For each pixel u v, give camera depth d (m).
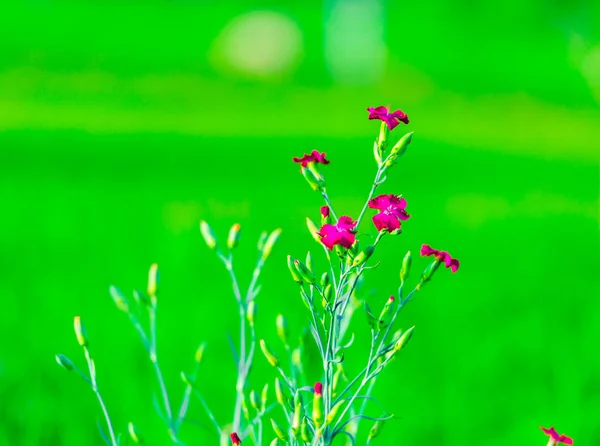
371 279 5.94
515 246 7.71
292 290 5.55
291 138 19.17
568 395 4.00
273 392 3.96
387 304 2.30
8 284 5.69
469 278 6.34
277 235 2.71
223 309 5.13
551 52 37.50
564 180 13.65
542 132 24.23
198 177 12.15
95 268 6.22
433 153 17.06
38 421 3.65
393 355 2.28
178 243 6.83
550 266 6.96
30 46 37.47
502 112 30.05
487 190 11.92
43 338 4.57
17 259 6.48
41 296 5.37
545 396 4.07
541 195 11.66
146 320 4.94
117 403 3.91
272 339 4.57
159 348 4.49
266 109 28.64
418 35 39.56
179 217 8.19
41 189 10.35
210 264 6.38
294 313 4.94
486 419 3.86
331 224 2.27
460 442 3.69
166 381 4.14
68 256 6.62
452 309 5.45
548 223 9.02
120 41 39.19
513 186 12.60
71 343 4.52
